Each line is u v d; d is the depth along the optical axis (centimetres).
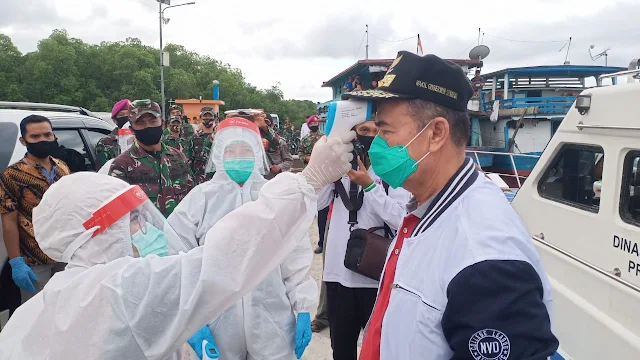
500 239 104
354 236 255
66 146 418
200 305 117
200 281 115
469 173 125
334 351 280
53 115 418
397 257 139
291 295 228
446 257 112
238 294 121
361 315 272
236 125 258
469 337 98
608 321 194
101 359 114
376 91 127
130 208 138
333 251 272
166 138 650
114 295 116
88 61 4509
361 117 132
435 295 111
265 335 210
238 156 248
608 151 209
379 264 244
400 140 127
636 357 173
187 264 120
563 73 1262
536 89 1295
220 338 206
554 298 238
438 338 110
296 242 129
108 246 134
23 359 122
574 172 248
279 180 128
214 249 118
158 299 117
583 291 217
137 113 329
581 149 239
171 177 362
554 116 1116
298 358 220
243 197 256
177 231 237
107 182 140
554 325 237
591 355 203
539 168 277
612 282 194
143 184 334
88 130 464
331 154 129
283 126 2122
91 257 134
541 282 103
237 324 209
